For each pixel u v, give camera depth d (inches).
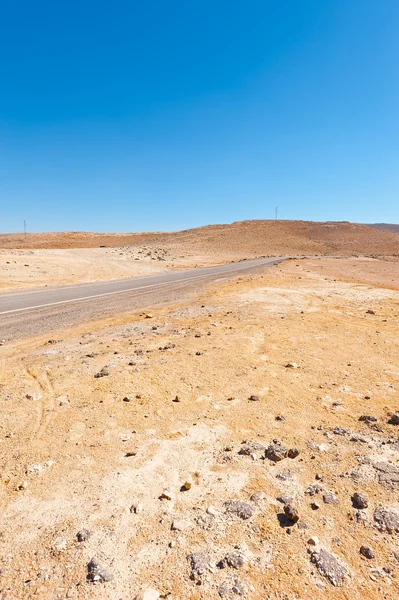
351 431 140.4
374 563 81.9
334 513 97.0
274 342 272.1
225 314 392.5
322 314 397.1
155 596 73.2
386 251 3422.7
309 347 259.1
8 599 72.7
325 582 77.0
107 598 73.2
